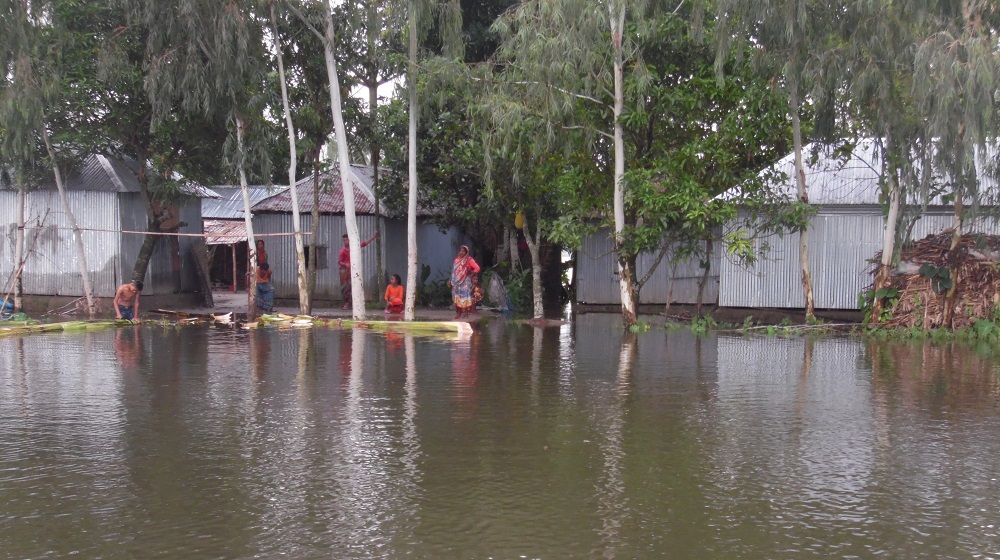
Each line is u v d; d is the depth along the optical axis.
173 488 7.11
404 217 29.31
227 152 22.36
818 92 17.92
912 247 20.66
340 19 22.55
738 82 19.61
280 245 29.42
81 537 6.00
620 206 20.30
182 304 26.72
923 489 7.21
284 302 29.36
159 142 24.17
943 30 16.73
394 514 6.50
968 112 16.19
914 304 19.50
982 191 20.56
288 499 6.84
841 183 22.59
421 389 11.72
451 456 8.12
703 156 20.58
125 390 11.53
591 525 6.29
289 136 22.94
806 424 9.59
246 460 7.96
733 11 17.88
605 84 20.11
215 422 9.54
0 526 6.22
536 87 18.97
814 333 19.70
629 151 21.75
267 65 22.81
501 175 22.77
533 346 17.02
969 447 8.59
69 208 23.58
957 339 18.41
